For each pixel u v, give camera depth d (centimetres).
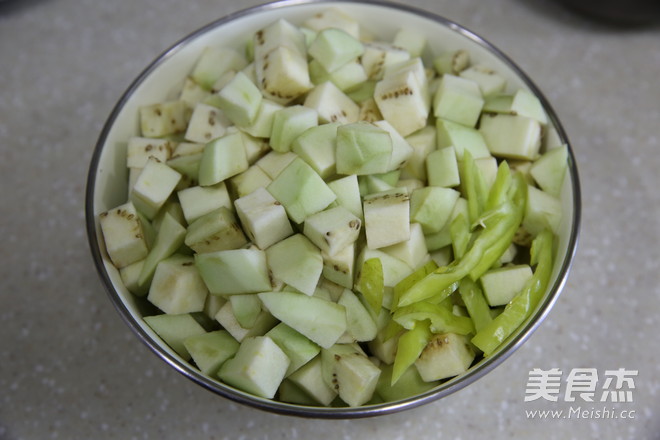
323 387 37
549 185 40
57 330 44
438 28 43
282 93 40
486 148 41
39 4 55
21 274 46
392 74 41
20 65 53
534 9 56
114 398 42
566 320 44
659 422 41
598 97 52
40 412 41
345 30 43
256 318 36
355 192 38
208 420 41
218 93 40
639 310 45
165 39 54
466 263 37
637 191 48
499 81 42
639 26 55
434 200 38
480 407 42
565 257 37
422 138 41
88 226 37
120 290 36
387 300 37
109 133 39
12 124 50
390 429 41
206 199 38
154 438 41
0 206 48
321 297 37
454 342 36
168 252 38
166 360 34
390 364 37
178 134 42
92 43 54
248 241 37
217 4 56
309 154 38
